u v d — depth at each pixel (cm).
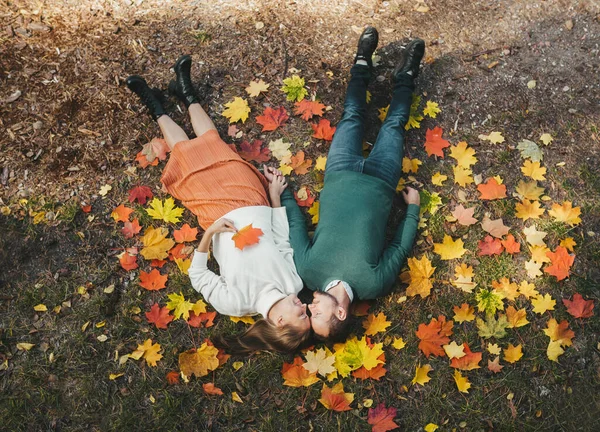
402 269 404
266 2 471
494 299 393
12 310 393
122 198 420
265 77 450
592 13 466
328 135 431
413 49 430
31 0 461
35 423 373
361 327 395
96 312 395
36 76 441
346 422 377
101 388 381
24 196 415
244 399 382
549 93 447
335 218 385
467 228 416
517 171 429
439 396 382
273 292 375
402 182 424
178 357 388
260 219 388
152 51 452
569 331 388
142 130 433
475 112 443
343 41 462
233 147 427
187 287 402
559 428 374
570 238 408
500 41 462
